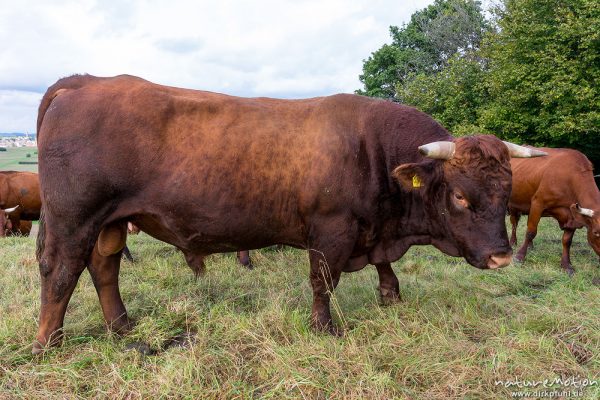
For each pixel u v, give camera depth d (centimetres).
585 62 1233
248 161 329
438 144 309
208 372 291
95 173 312
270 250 641
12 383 283
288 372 286
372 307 400
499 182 302
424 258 607
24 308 390
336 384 274
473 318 374
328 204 336
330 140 339
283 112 351
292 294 438
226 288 475
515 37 1463
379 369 298
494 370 290
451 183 314
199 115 331
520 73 1347
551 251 708
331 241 343
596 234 572
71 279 328
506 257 304
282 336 342
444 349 316
